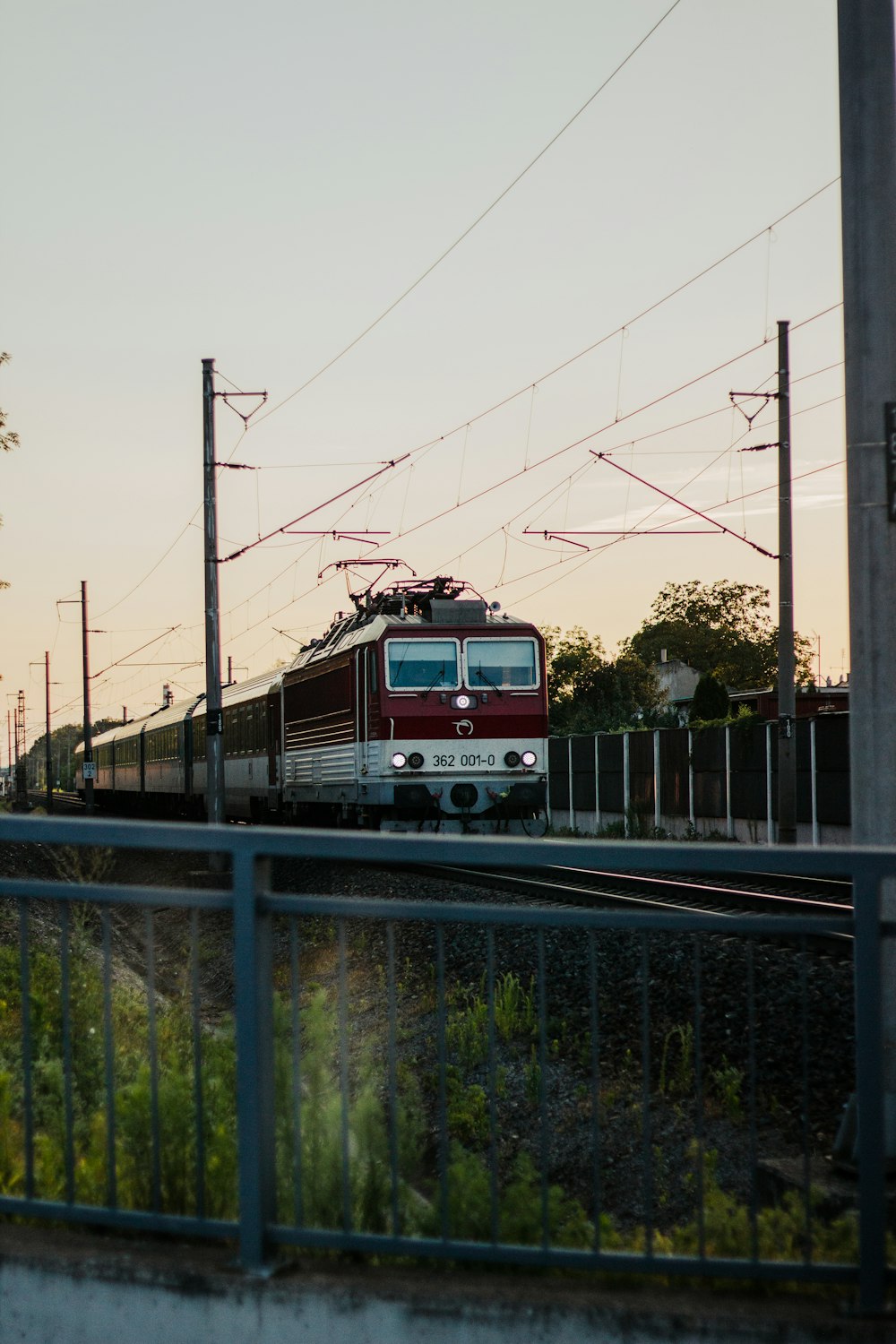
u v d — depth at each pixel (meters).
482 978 11.62
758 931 3.82
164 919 20.34
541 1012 3.88
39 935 13.53
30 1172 4.07
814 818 26.55
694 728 31.72
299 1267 3.75
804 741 27.00
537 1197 4.55
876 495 5.92
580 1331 3.46
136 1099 4.79
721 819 30.53
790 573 23.44
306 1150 4.63
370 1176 4.63
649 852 3.63
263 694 31.36
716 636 90.50
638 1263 3.64
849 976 9.05
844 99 6.04
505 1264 3.87
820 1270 3.58
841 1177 5.52
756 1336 3.41
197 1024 3.96
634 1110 7.85
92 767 53.34
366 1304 3.54
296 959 3.87
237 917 3.78
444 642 21.91
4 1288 3.76
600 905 14.18
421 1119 8.11
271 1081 3.80
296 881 22.28
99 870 15.09
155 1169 3.96
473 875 17.97
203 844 3.80
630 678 75.31
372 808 22.47
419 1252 3.71
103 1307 3.69
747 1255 4.26
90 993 9.46
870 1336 3.40
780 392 23.56
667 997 9.60
